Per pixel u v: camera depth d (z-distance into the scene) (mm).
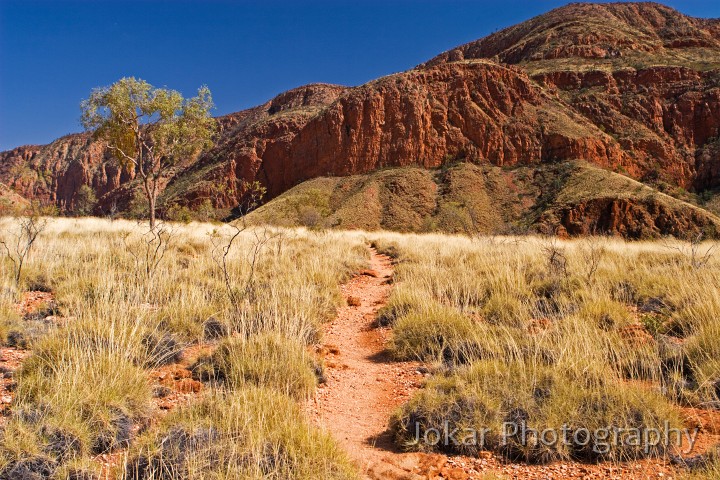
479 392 4516
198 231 19562
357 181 100875
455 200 88500
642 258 13203
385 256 19297
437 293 9016
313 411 4914
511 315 7625
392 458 4000
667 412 4273
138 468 3441
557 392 4531
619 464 3859
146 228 18438
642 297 8812
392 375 6004
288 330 6547
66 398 3984
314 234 22062
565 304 8055
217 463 3424
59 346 5062
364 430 4594
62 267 9422
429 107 109375
